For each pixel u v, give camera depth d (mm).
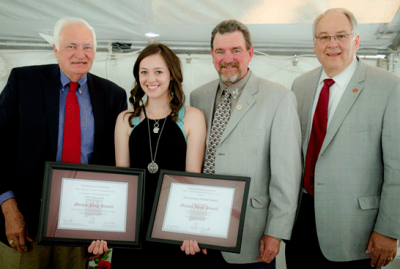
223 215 1546
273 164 1678
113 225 1580
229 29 1789
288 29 2365
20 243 1744
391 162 1642
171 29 2424
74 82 1914
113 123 2039
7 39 2592
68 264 1978
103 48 2613
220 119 1829
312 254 1859
